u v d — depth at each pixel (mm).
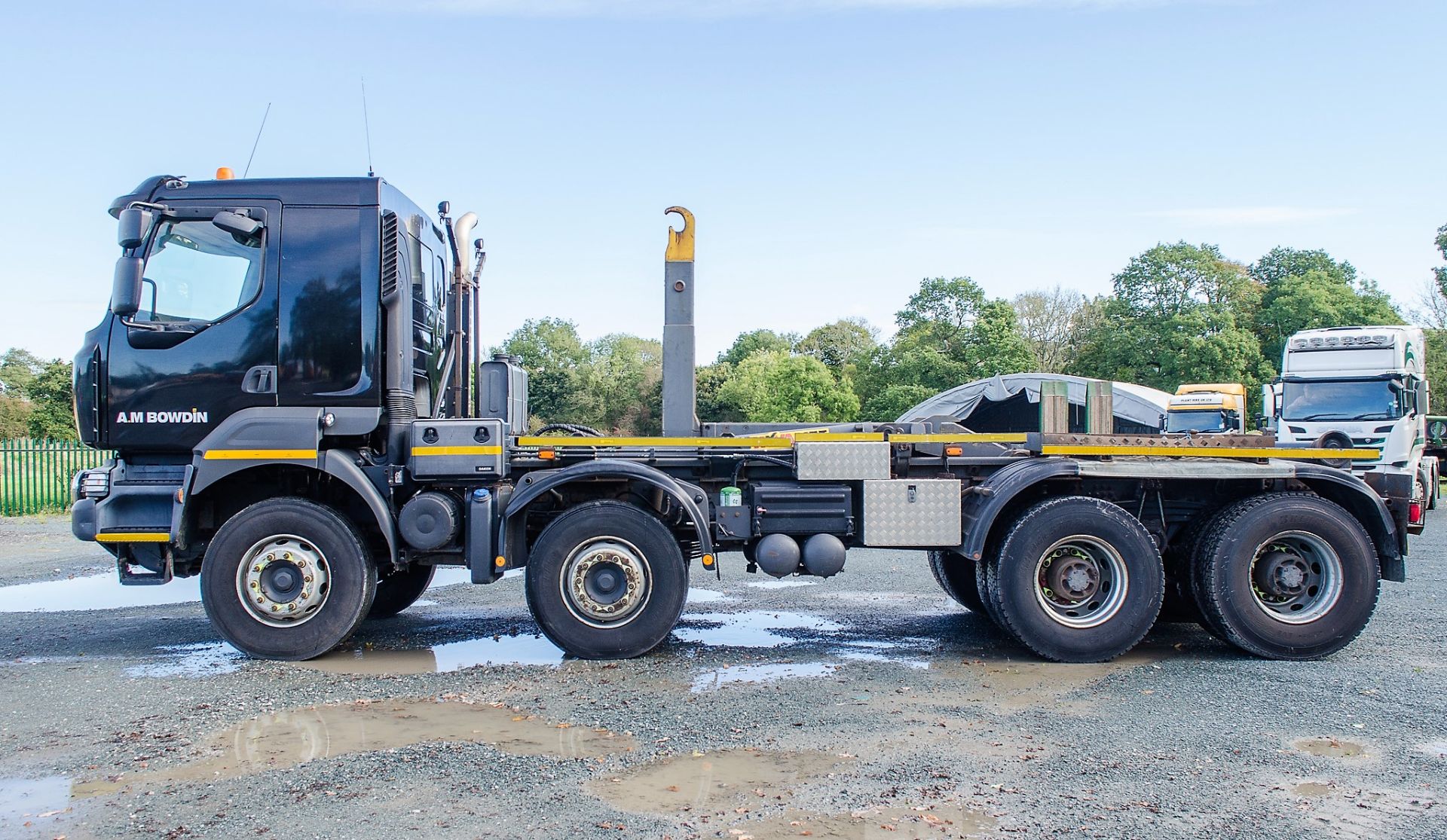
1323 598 6641
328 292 6598
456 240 7922
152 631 7602
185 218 6570
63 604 8922
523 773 4254
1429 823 3699
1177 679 6031
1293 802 3918
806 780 4156
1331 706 5355
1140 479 6902
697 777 4211
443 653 6773
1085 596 6582
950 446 7059
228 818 3758
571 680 5957
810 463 6863
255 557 6500
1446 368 39906
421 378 7277
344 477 6488
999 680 6008
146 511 6551
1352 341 21062
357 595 6508
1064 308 60781
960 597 8258
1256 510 6637
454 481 6727
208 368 6562
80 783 4137
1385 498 6906
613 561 6500
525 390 7918
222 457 6465
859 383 54375
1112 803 3898
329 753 4523
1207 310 47688
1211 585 6641
